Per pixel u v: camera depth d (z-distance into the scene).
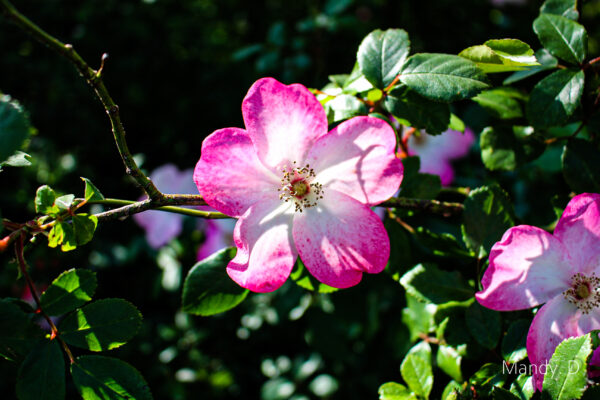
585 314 0.22
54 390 0.20
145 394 0.20
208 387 0.43
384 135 0.22
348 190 0.22
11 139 0.19
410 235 0.29
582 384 0.19
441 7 0.43
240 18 0.52
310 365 0.40
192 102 0.47
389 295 0.33
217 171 0.22
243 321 0.41
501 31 0.43
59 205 0.21
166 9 0.50
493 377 0.22
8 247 0.20
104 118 0.48
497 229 0.24
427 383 0.24
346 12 0.46
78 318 0.20
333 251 0.22
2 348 0.20
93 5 0.47
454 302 0.24
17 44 0.48
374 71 0.23
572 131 0.29
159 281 0.37
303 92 0.21
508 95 0.26
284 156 0.22
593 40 0.54
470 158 0.35
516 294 0.22
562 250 0.21
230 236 0.35
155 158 0.47
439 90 0.22
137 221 0.36
